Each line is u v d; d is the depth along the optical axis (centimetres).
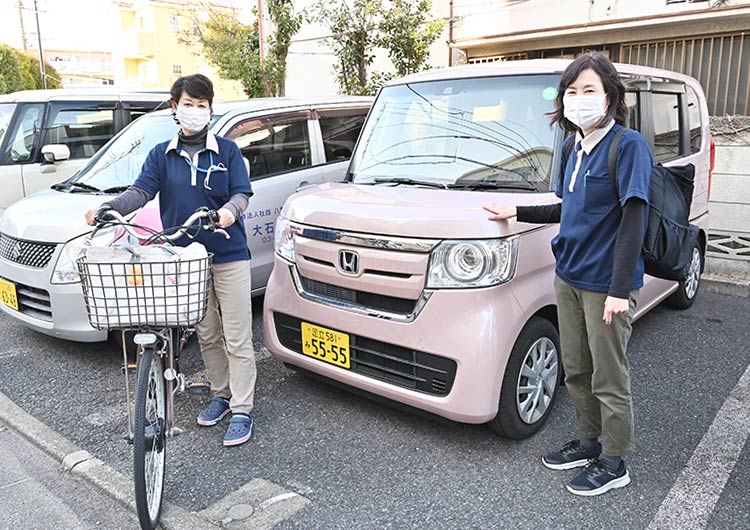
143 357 250
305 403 358
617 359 253
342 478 285
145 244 260
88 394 379
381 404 356
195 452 311
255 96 1013
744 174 623
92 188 459
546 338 315
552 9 845
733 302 530
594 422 281
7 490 287
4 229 427
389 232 286
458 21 948
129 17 4106
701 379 380
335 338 319
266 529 250
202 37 2178
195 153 294
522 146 333
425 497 269
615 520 250
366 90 856
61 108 656
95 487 287
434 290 279
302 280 333
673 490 269
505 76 362
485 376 276
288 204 342
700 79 744
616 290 232
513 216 278
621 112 240
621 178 232
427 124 371
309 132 523
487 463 294
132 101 705
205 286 243
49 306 404
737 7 685
